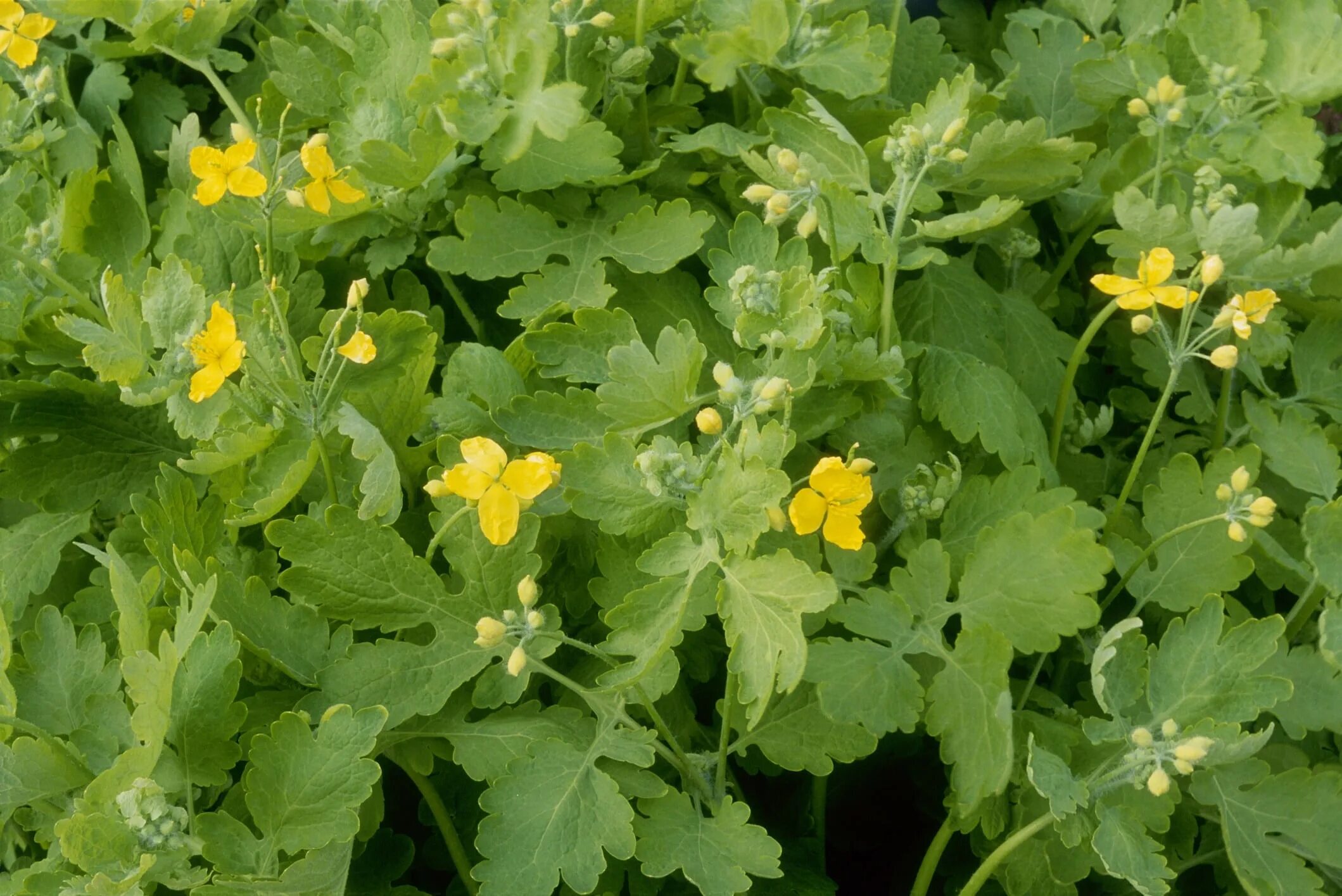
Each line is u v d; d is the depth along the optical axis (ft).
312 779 2.69
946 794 3.00
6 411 2.93
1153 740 2.81
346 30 3.11
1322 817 2.82
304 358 2.91
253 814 2.68
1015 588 2.82
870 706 2.80
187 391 2.80
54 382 2.90
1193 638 2.82
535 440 2.85
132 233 3.08
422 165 2.92
